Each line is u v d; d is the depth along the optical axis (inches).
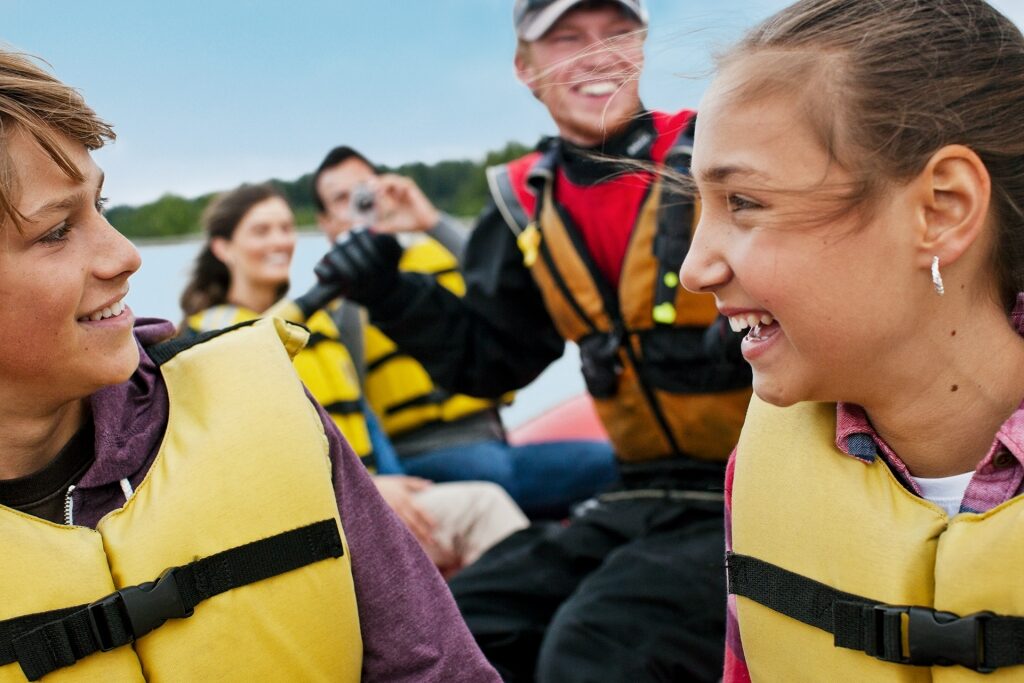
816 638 40.8
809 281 36.4
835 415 42.8
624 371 76.3
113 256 41.3
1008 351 38.5
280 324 49.9
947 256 36.2
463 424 122.0
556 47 74.7
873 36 36.4
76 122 40.1
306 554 44.3
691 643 67.0
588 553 77.9
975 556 35.7
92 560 42.1
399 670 47.9
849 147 35.3
